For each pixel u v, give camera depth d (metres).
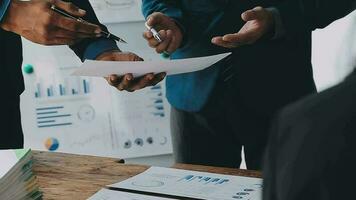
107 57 1.32
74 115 2.35
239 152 1.70
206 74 1.55
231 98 1.56
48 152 1.21
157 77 1.23
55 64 2.30
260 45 1.52
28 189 0.90
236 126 1.59
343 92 0.38
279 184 0.37
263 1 1.53
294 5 1.43
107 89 2.34
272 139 0.39
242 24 1.52
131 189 0.96
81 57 1.38
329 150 0.36
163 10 1.51
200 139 1.65
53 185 1.00
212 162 1.67
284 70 1.54
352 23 1.85
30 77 2.29
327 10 1.44
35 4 1.18
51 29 1.17
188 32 1.48
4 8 1.17
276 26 1.37
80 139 2.36
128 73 1.17
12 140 1.52
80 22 1.18
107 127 2.37
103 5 2.24
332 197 0.36
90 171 1.07
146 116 2.37
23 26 1.19
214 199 0.90
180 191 0.94
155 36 1.34
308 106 0.38
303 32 1.45
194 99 1.58
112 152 2.38
